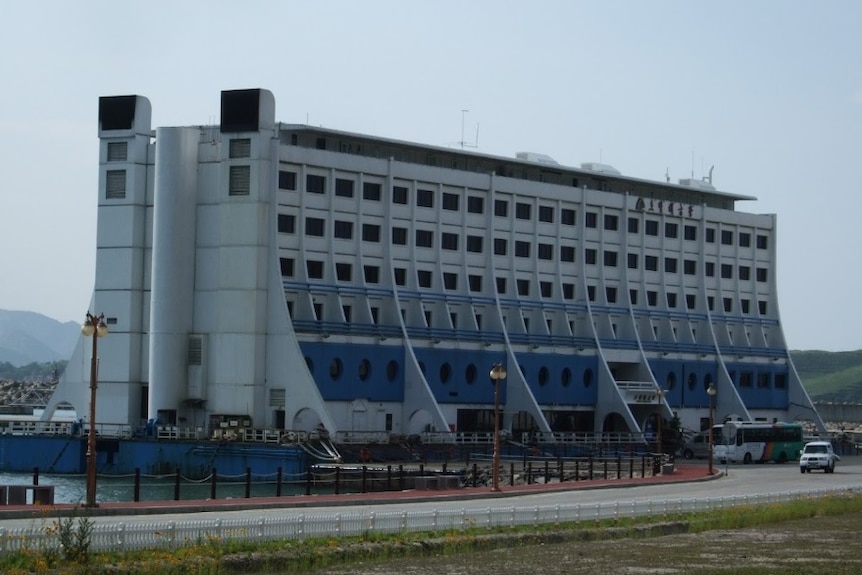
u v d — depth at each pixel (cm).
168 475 10931
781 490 8844
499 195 13500
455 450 11450
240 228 11769
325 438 10956
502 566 4844
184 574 4316
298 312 11919
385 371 12238
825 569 4891
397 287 12562
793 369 16125
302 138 12356
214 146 11994
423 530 5525
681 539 5853
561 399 13638
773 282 16212
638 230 14738
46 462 11569
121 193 12281
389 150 12938
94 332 6450
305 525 5112
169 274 11862
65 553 4322
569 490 8556
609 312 14262
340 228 12275
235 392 11725
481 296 13212
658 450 11312
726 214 15662
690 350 14975
